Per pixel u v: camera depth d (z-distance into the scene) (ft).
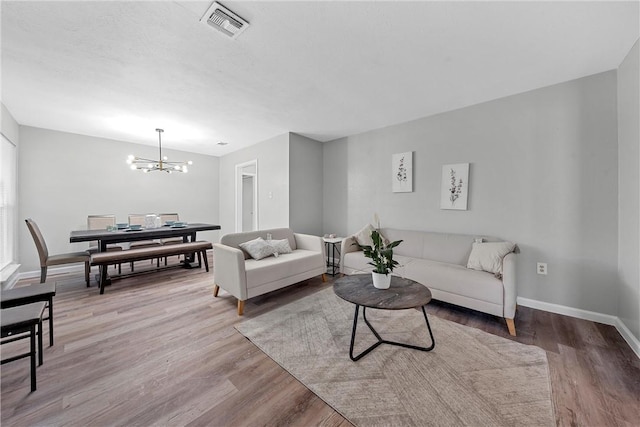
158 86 8.37
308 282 11.35
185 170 14.62
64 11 5.08
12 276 10.47
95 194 14.42
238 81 8.05
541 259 8.39
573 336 6.64
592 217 7.57
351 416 4.13
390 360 5.63
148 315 7.84
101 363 5.44
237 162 17.90
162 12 5.14
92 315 7.80
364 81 8.07
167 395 4.57
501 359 5.64
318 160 15.43
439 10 5.07
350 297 5.79
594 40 6.01
